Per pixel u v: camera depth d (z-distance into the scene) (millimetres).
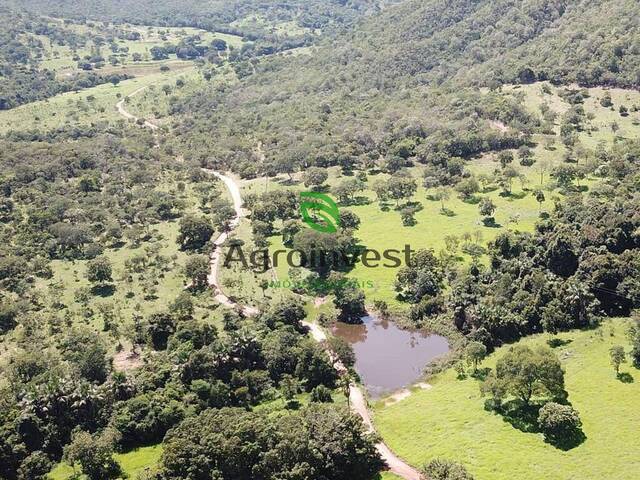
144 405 125875
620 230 161000
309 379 137000
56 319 161375
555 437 109562
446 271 173000
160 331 150875
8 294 176250
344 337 156125
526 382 117125
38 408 123875
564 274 161125
